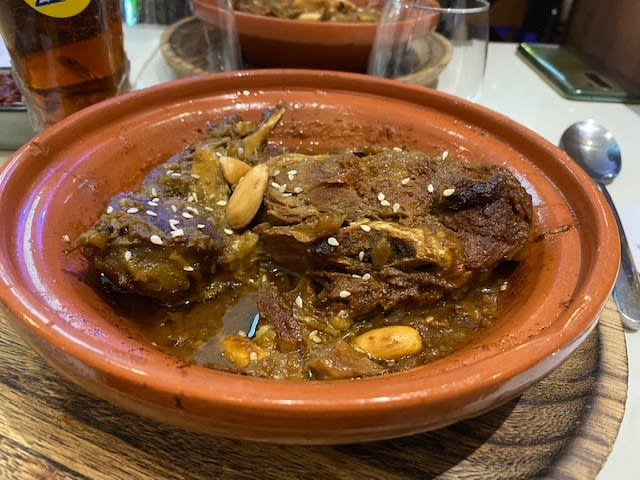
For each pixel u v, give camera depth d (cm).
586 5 48
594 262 17
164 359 14
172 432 17
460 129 25
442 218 20
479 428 17
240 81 27
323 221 20
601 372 19
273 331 19
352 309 19
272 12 41
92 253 18
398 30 35
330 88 28
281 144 27
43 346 14
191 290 20
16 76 28
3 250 16
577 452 16
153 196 21
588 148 33
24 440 16
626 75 44
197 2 37
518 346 14
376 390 13
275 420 13
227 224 21
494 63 47
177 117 25
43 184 20
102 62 28
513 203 20
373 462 16
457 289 19
